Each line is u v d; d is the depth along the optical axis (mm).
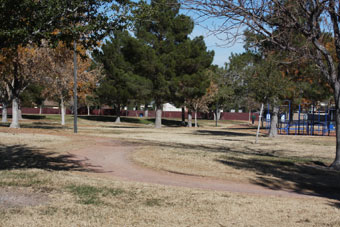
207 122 65250
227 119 78500
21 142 18047
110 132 29609
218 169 12492
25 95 56750
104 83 44125
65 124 42688
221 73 45125
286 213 6602
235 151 19281
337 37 12641
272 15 10883
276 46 12562
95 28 9156
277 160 15578
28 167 11320
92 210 6242
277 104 25391
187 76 37594
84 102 67312
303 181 10992
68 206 6414
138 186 8539
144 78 37656
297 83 26703
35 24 8680
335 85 13406
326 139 29203
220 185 9781
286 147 22172
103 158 14164
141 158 14219
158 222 5734
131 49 37844
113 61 43969
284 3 11602
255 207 6961
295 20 11438
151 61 36750
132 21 9336
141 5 9359
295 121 45469
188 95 39188
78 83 34094
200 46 40469
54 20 8883
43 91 40406
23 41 8891
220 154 16422
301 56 13070
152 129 38281
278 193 8961
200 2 9289
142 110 86188
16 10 8289
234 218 6141
